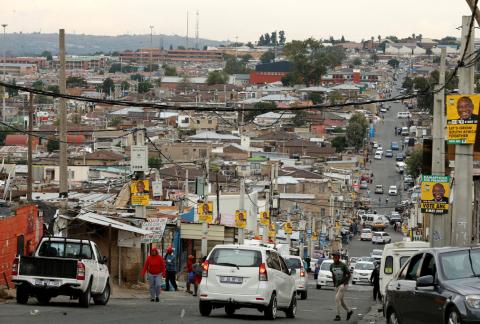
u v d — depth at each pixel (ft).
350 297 212.02
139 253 207.10
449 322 75.31
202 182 355.56
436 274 79.46
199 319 113.09
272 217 368.89
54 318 105.60
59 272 125.70
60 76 189.47
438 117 173.99
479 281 76.79
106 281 137.28
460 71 133.69
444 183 166.61
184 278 266.57
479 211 226.79
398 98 163.12
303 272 193.77
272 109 153.28
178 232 263.70
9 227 161.58
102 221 181.27
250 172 633.20
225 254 118.21
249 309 141.90
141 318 111.24
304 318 130.72
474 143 138.82
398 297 87.20
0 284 157.38
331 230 506.48
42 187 364.79
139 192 197.47
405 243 177.17
